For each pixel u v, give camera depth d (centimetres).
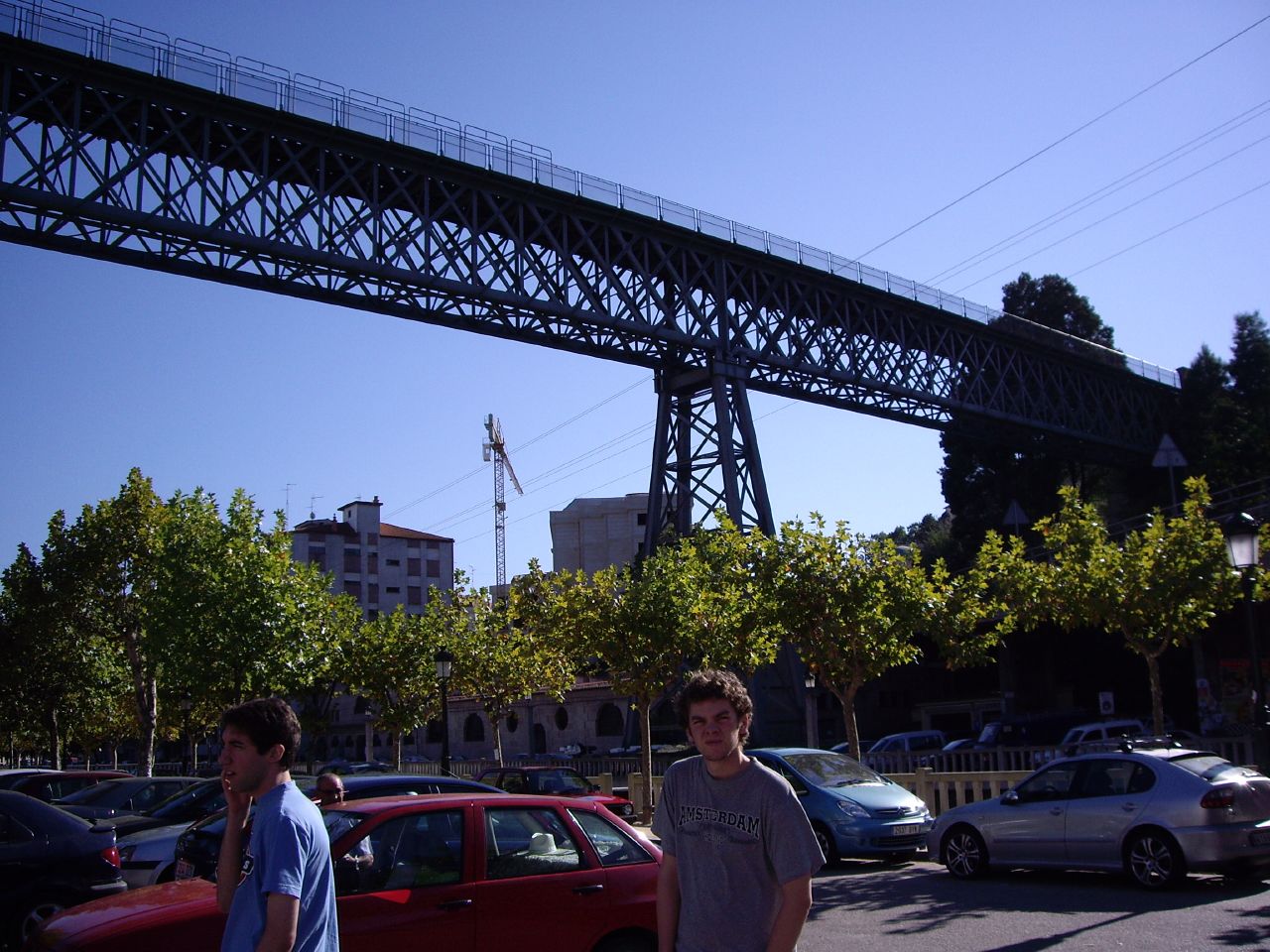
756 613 2500
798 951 1038
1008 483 6862
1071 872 1462
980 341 5734
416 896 726
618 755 4234
